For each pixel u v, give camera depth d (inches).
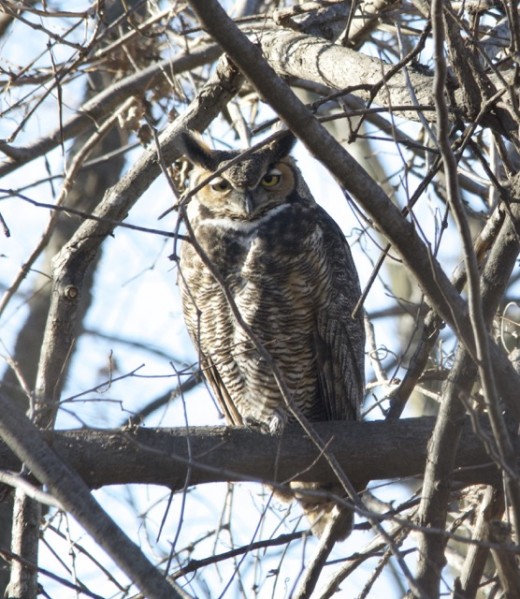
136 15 573.0
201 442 346.0
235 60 268.2
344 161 278.5
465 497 394.9
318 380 451.5
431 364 485.4
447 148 246.5
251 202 433.7
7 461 329.1
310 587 346.3
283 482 345.7
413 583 241.6
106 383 287.7
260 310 434.0
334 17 437.4
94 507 261.4
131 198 401.4
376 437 353.7
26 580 335.6
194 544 402.6
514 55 303.3
